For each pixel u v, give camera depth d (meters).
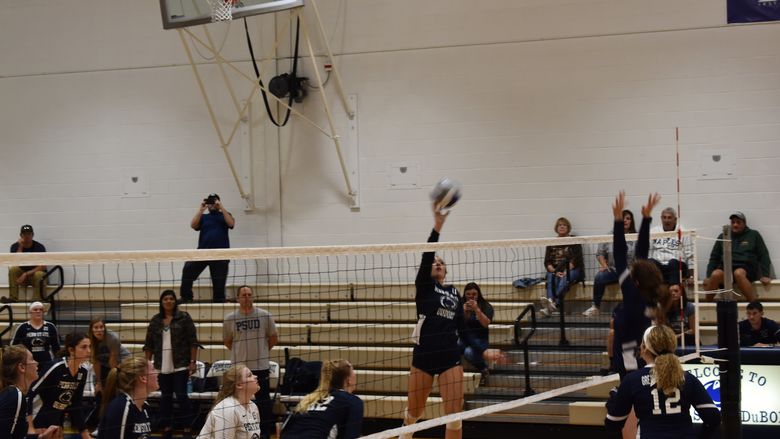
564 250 11.24
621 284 6.02
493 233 12.11
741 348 7.88
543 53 11.99
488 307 9.42
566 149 11.93
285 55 12.69
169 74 13.04
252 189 12.79
